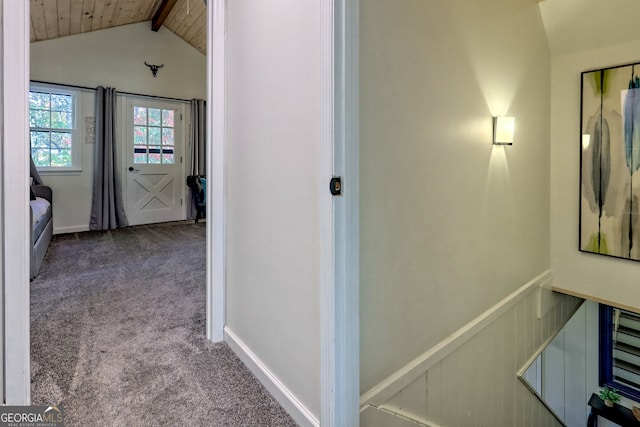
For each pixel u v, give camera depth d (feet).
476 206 6.40
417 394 5.23
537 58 8.46
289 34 4.47
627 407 10.55
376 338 4.55
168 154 19.44
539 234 8.96
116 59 17.26
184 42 19.40
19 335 3.63
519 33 7.59
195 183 19.63
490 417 7.11
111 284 9.41
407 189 4.90
